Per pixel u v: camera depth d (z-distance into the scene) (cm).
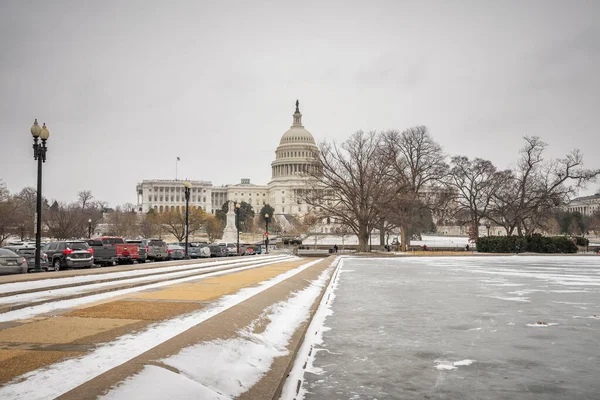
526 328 1315
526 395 778
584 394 785
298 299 1697
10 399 566
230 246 6956
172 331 959
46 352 784
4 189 8856
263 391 704
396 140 8569
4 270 2486
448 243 13188
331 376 871
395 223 7806
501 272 3491
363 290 2244
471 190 9425
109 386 572
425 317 1483
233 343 889
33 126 2822
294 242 11425
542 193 8606
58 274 2188
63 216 9075
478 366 944
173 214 13862
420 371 906
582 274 3278
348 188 7575
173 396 582
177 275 2264
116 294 1547
